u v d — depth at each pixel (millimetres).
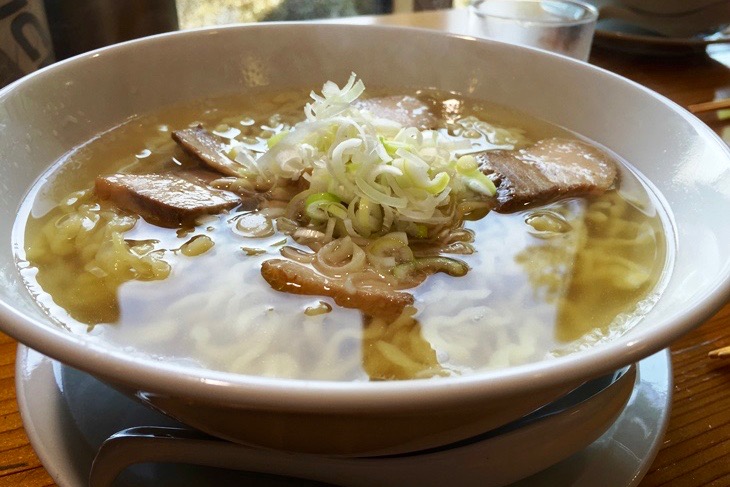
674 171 190
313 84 265
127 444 125
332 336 150
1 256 157
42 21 296
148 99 235
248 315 153
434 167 186
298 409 90
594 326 157
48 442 139
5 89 184
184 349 145
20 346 163
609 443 148
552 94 243
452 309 159
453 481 131
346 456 122
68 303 155
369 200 171
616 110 222
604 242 186
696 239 162
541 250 181
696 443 159
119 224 179
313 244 172
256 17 435
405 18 392
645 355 103
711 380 176
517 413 116
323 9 450
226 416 105
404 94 266
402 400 90
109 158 213
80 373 157
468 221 190
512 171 204
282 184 193
